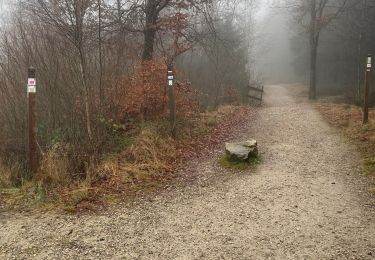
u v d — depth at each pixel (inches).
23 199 249.6
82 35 326.3
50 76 346.6
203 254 182.9
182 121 413.4
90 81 339.9
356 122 437.4
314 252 183.0
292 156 341.1
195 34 530.6
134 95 382.3
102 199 250.2
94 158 301.4
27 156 312.0
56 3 302.4
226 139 413.7
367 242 190.9
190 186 275.6
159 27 476.4
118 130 368.5
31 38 361.7
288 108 645.3
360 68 970.1
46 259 178.2
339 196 250.1
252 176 293.1
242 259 178.1
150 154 323.9
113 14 440.5
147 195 258.7
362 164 308.3
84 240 196.5
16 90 339.9
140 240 196.9
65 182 272.8
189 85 439.2
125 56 394.9
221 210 233.5
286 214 225.6
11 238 198.7
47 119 345.7
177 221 219.0
